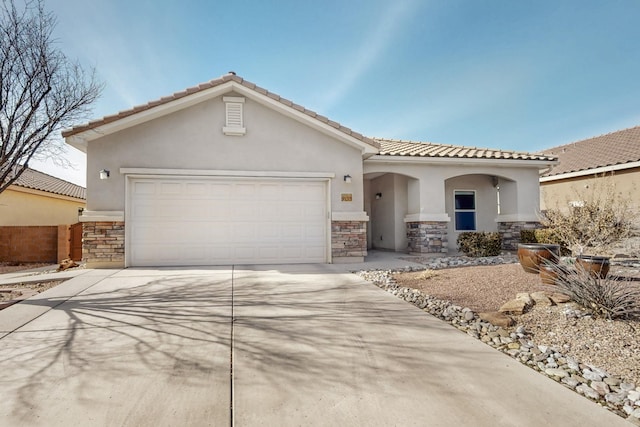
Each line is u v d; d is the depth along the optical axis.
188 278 8.75
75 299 6.77
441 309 6.08
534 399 3.26
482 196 16.22
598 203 11.49
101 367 3.88
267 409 3.08
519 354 4.26
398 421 2.92
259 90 10.74
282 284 8.13
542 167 14.90
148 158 10.47
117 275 9.09
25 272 11.46
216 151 10.90
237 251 11.09
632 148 18.61
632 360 3.96
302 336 4.85
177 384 3.51
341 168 11.73
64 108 8.55
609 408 3.10
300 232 11.52
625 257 11.04
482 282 7.83
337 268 10.41
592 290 5.41
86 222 10.09
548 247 8.35
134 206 10.50
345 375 3.73
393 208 15.58
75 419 2.92
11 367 3.88
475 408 3.11
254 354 4.25
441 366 3.95
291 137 11.41
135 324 5.31
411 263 11.45
